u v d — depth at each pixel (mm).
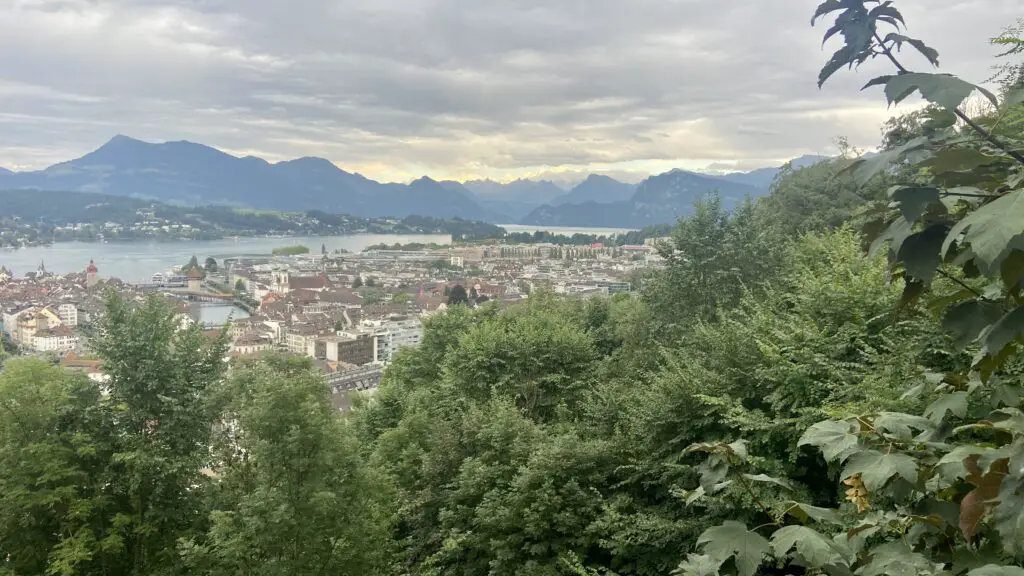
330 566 19344
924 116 2488
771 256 29906
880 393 11828
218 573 17891
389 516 23234
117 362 21875
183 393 22641
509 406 25844
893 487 2838
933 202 2314
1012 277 2199
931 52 2324
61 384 21578
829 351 16375
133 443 21188
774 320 20250
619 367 33250
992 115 2506
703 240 30250
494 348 33219
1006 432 2934
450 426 26234
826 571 2600
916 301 2754
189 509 21531
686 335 27266
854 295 17641
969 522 2402
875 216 2658
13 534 19656
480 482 22375
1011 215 1806
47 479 19203
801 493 14531
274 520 16891
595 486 21047
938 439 2939
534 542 20875
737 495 11805
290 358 22750
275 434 19031
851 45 2436
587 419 26484
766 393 17969
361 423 38188
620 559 19016
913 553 2729
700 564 2660
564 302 52844
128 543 21516
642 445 20156
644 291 33031
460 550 21891
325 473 19203
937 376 3496
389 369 51000
